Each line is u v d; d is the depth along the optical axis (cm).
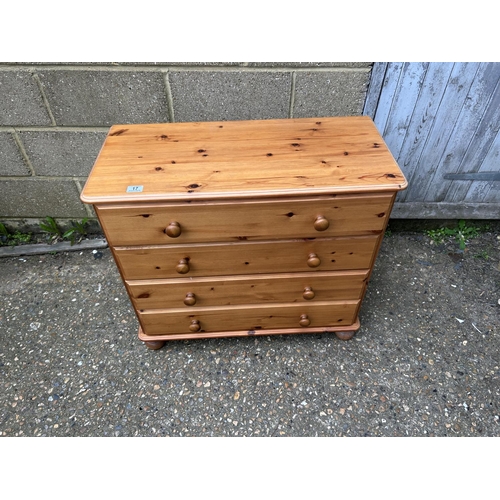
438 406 159
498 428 152
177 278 149
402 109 189
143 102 182
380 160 133
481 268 215
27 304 199
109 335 185
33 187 215
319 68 172
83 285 208
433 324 187
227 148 141
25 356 178
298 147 141
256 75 173
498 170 213
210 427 155
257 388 165
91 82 175
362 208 129
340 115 188
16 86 176
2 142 196
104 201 121
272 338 183
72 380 169
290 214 129
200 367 173
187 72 172
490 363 172
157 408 160
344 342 180
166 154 138
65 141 196
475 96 185
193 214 127
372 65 172
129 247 136
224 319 167
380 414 157
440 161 211
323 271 150
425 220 236
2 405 162
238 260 143
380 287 205
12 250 226
